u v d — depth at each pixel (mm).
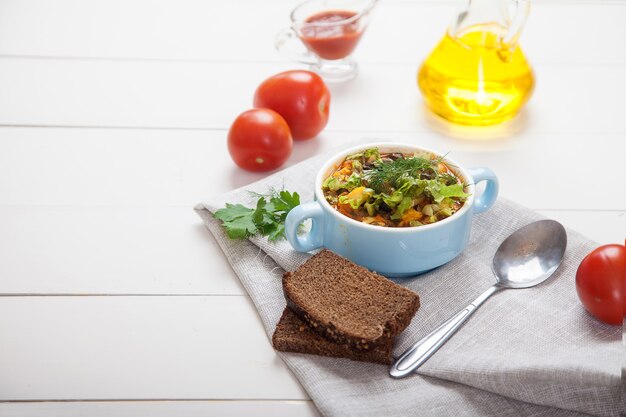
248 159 935
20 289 823
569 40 1152
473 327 771
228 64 1115
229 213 853
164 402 735
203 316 801
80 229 885
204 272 841
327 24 1039
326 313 755
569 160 966
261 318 795
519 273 811
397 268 804
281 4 1231
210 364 761
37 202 916
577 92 1063
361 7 1111
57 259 853
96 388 743
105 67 1109
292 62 1121
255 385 748
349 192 817
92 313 802
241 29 1182
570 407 710
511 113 999
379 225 799
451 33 978
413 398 724
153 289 824
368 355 747
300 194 901
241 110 1043
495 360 723
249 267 831
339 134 1006
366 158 850
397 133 1005
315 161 933
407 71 1104
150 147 990
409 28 1184
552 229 826
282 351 765
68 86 1077
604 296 747
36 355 767
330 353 756
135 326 792
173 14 1210
